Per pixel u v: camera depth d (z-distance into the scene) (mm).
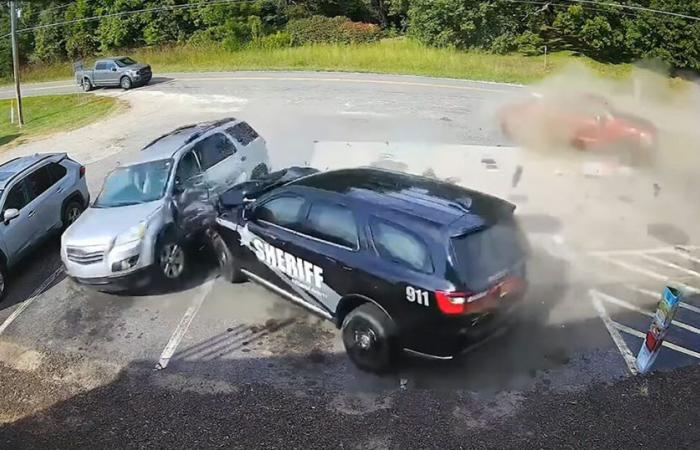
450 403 5688
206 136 9695
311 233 6531
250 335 6988
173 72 33781
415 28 40281
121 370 6492
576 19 39469
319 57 34125
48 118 24594
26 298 8305
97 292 8281
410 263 5652
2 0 47531
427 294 5465
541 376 6031
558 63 34906
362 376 6141
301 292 6785
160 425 5605
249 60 35406
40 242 9594
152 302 7871
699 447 5059
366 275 5902
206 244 8781
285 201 6906
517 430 5316
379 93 22922
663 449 5039
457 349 5527
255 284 8133
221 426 5539
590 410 5531
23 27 49469
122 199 8656
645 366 6012
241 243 7473
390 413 5586
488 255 5660
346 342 6238
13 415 5902
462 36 39656
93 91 29625
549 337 6660
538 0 40562
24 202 9305
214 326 7211
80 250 7859
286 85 25750
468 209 5957
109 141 18391
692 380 5902
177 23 46219
